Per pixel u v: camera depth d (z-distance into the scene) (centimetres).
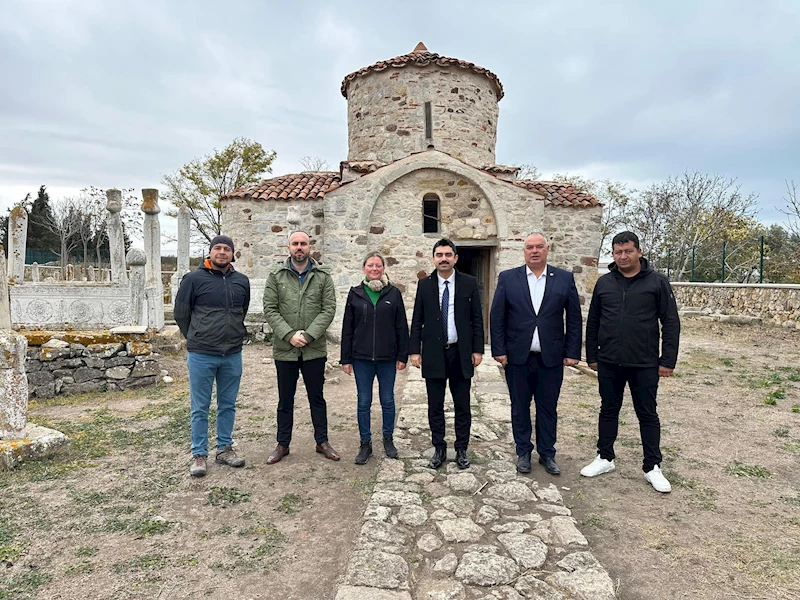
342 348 469
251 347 1096
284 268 466
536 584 268
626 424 594
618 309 423
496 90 1373
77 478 416
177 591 273
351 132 1351
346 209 1103
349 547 323
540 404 448
